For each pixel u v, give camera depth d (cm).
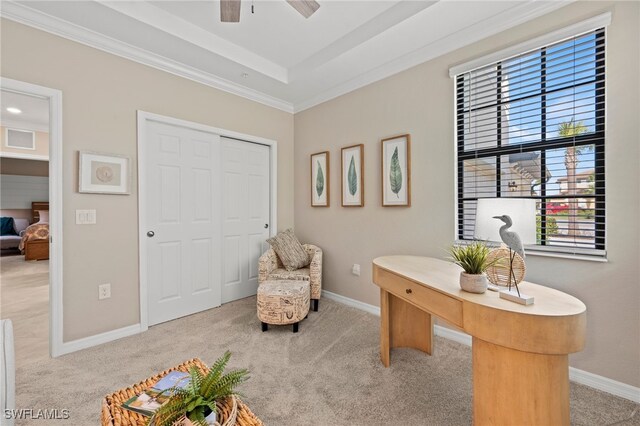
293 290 255
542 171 196
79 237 224
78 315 223
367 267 306
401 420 149
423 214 258
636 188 160
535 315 108
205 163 309
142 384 117
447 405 160
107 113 239
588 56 177
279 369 194
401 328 221
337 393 170
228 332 253
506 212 138
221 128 319
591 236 178
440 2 194
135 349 223
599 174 174
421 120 258
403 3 212
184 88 288
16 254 645
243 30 250
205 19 236
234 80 314
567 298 127
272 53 287
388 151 282
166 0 213
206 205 311
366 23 239
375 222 298
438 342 235
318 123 361
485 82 223
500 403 120
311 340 237
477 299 127
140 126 257
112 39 235
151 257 269
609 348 170
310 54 290
